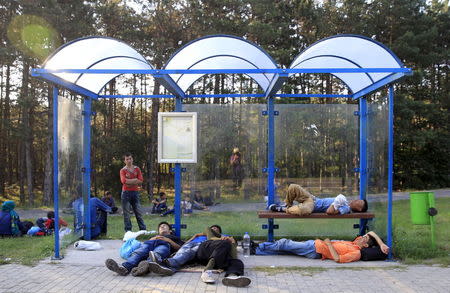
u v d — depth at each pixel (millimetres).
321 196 7570
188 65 7273
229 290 4652
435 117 27438
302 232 7625
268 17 22766
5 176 27969
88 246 6852
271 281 5016
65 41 19469
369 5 26094
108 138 23406
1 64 21484
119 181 22922
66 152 6641
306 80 25641
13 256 6375
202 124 7656
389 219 6180
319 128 7617
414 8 26031
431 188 28516
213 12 22703
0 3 19578
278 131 7602
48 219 9000
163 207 14367
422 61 25703
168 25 23156
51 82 6078
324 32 24703
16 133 20359
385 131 6441
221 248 5426
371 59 6359
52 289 4676
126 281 5016
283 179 7570
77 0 19016
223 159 7625
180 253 5633
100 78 7438
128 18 22062
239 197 7590
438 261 5973
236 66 7699
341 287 4766
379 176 6719
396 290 4648
